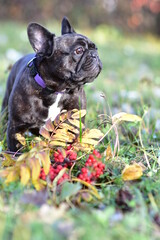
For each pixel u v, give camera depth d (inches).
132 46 211.8
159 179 50.1
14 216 42.1
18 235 38.9
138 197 44.9
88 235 38.4
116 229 39.5
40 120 57.7
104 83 107.3
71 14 243.6
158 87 99.3
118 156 55.4
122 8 255.9
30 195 44.3
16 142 57.4
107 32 231.3
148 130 66.8
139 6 258.8
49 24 211.6
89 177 48.6
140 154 58.4
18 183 46.6
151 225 41.8
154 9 262.8
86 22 247.4
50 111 57.6
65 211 43.5
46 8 237.1
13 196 45.1
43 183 47.5
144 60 168.1
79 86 58.4
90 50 57.3
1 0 237.3
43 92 56.8
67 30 63.2
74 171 52.0
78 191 46.2
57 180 47.4
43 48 56.7
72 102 58.7
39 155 47.8
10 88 66.9
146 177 50.8
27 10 237.3
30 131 60.1
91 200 46.1
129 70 140.7
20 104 56.7
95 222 40.1
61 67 56.2
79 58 56.4
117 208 45.3
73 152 52.2
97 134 54.3
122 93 91.7
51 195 46.4
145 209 43.6
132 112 77.0
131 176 48.8
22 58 65.8
